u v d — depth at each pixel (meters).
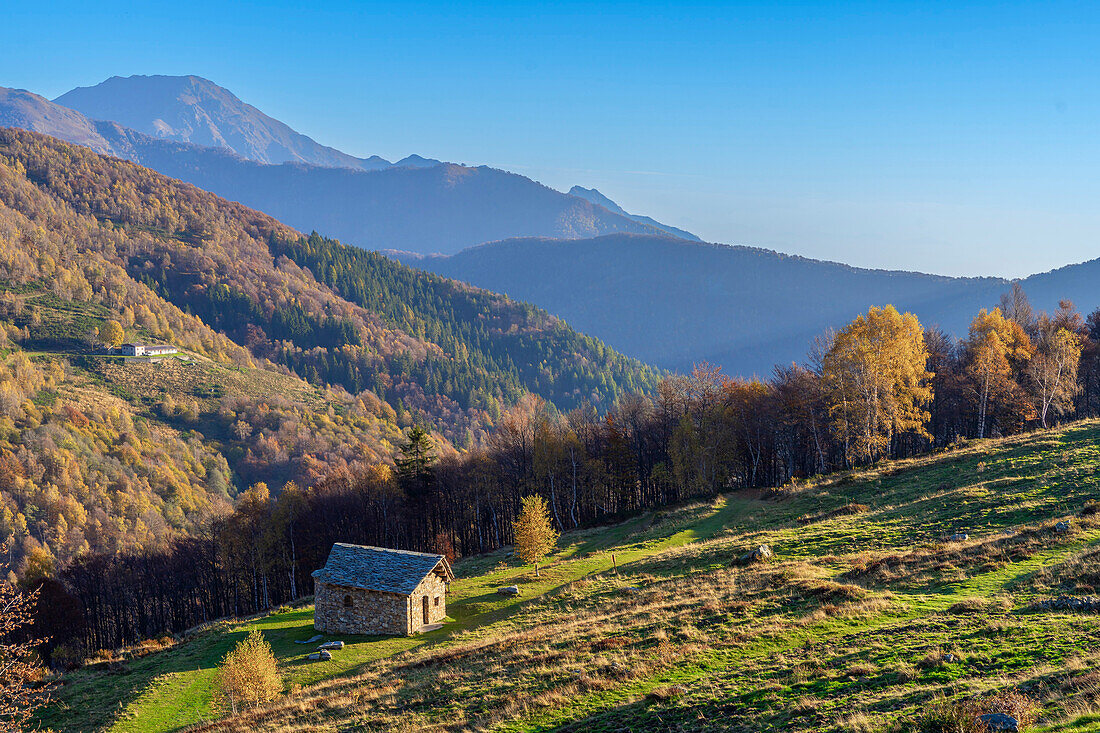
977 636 25.75
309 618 57.25
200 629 69.56
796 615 33.19
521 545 61.28
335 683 38.81
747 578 41.94
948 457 67.44
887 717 20.20
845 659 26.25
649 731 23.78
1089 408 96.81
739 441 96.81
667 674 28.62
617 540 74.56
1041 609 27.28
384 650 45.50
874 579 36.78
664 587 45.31
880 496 60.66
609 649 33.31
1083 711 17.34
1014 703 18.58
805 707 22.52
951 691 21.25
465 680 33.47
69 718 41.28
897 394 79.81
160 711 39.94
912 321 83.38
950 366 99.25
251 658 37.22
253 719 34.88
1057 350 85.81
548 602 49.06
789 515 63.81
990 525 43.50
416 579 49.91
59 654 75.62
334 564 52.97
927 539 43.69
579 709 26.86
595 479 98.00
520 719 27.00
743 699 24.53
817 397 89.00
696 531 68.06
